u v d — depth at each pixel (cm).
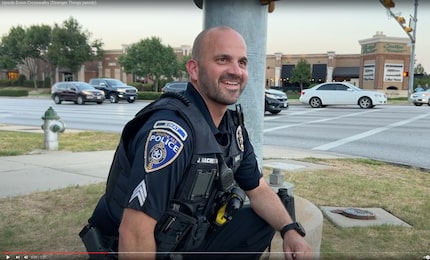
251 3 302
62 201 420
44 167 612
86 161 670
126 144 179
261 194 222
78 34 4788
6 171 579
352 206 434
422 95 2414
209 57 184
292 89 5309
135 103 2898
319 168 643
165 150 161
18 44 5034
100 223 190
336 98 2184
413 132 1164
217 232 205
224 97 185
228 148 191
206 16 308
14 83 5691
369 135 1104
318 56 5653
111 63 5638
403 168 675
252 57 308
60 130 803
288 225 212
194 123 169
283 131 1192
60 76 5628
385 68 4466
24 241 311
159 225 169
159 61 4716
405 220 394
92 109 2170
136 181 162
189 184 168
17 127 1262
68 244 307
